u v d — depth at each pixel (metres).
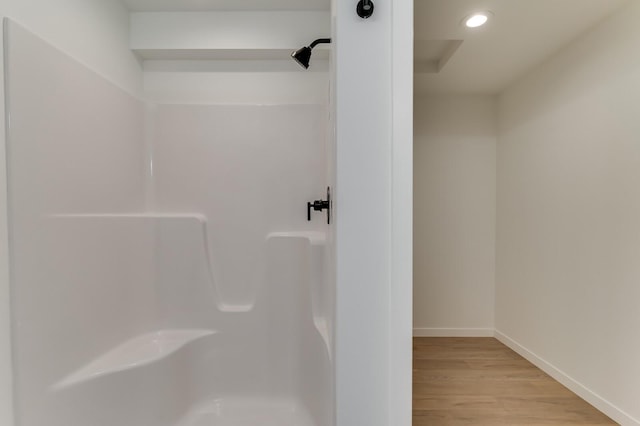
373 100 0.74
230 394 1.77
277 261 1.79
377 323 0.75
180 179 1.89
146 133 1.85
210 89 1.93
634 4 1.53
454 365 2.24
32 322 1.05
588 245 1.80
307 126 1.91
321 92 1.94
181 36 1.78
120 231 1.54
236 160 1.90
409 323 0.74
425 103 2.76
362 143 0.74
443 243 2.77
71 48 1.30
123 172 1.61
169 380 1.52
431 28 1.76
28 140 1.04
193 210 1.89
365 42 0.73
